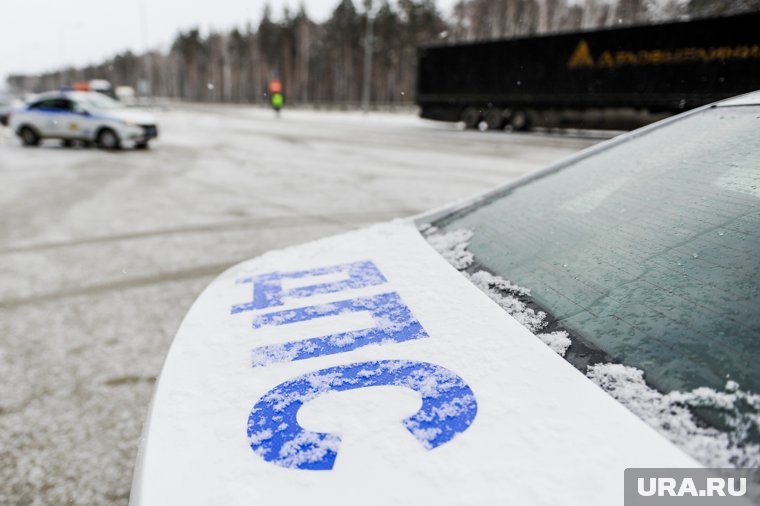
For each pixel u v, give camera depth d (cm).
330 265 133
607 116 1501
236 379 83
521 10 4606
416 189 759
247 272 135
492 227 145
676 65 1305
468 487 58
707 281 90
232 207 631
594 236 120
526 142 1498
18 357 268
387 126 2345
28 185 775
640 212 121
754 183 111
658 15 3441
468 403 72
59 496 175
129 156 1143
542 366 79
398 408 72
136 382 246
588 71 1507
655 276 96
